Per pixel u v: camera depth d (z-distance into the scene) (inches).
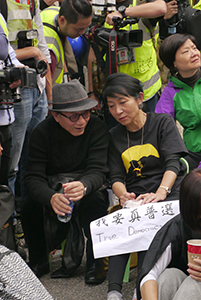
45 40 134.3
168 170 102.0
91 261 107.9
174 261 77.1
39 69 121.0
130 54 140.6
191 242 70.7
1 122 103.6
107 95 104.2
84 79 156.5
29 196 105.5
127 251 89.1
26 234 111.1
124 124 105.3
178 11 148.0
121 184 106.7
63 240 106.8
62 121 106.1
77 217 106.3
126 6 154.1
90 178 104.1
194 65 121.9
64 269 110.9
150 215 91.6
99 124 111.9
